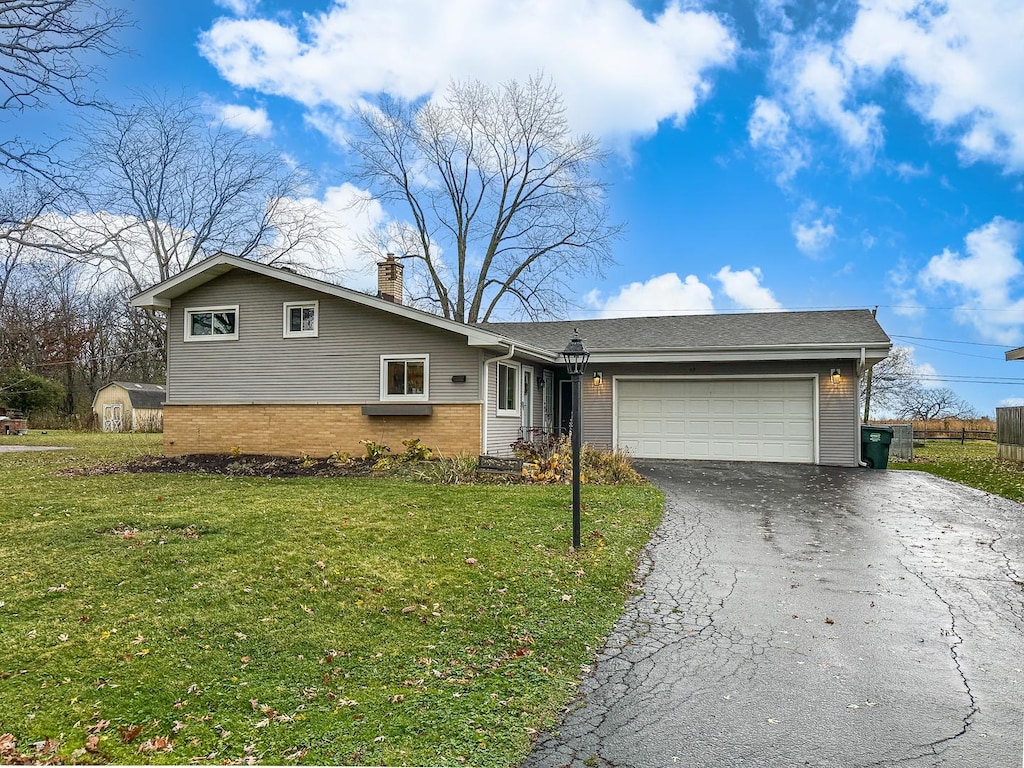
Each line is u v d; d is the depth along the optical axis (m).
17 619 4.42
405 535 6.79
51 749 2.91
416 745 3.12
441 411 13.17
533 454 13.66
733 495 10.17
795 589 5.68
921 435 30.78
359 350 13.73
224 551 6.07
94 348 35.91
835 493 10.41
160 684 3.58
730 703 3.67
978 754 3.13
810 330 15.45
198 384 14.77
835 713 3.55
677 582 5.89
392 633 4.46
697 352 14.61
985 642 4.55
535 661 4.18
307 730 3.19
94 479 10.96
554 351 15.80
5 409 31.95
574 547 6.54
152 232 26.50
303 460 13.02
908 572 6.17
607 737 3.29
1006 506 9.37
